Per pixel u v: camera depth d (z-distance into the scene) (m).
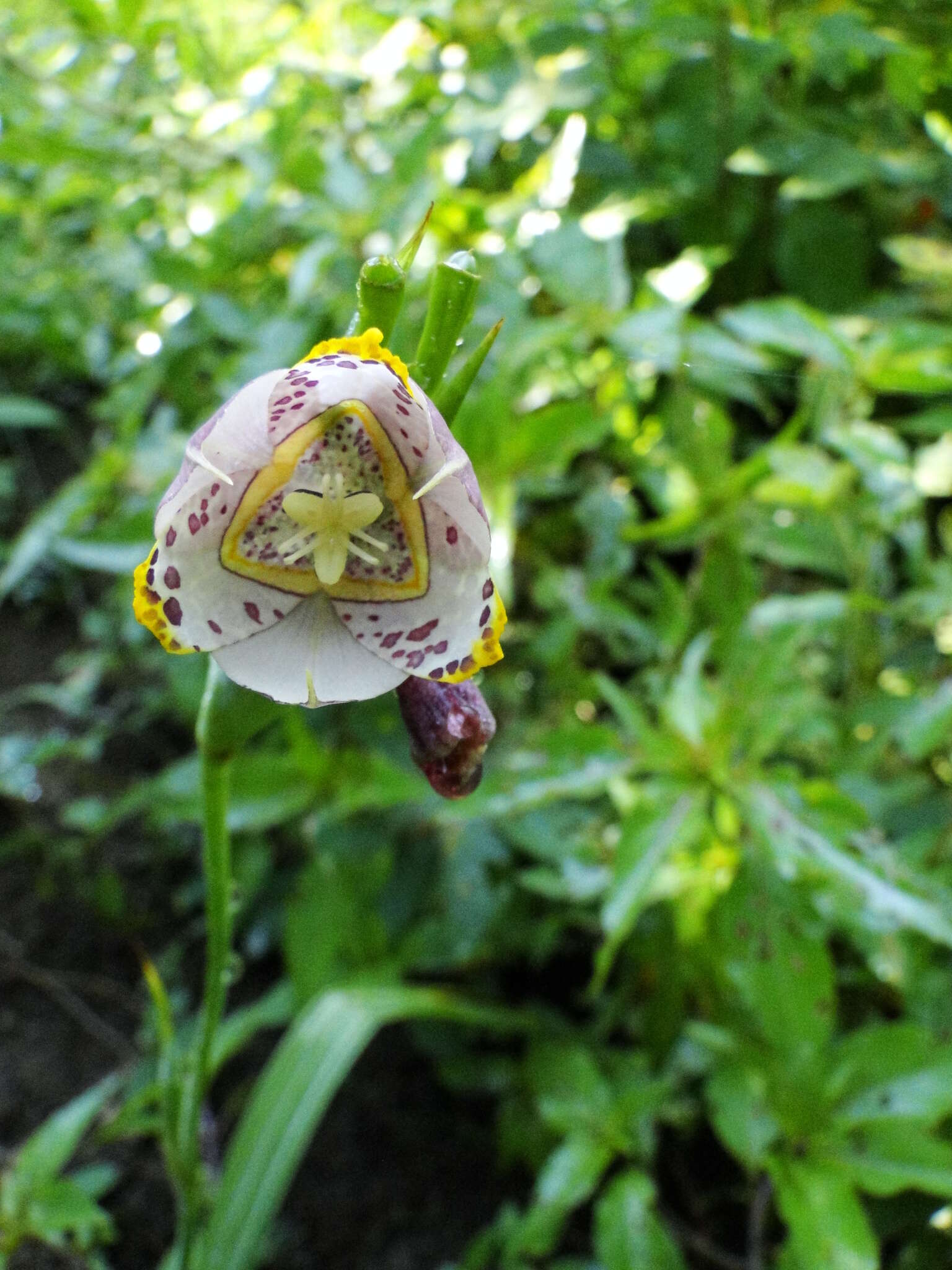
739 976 0.15
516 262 0.20
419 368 0.09
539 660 0.21
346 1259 0.19
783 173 0.23
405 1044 0.22
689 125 0.22
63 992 0.23
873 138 0.24
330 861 0.19
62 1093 0.21
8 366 0.36
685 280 0.19
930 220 0.24
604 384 0.20
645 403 0.23
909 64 0.22
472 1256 0.17
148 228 0.29
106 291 0.32
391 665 0.09
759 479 0.19
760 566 0.23
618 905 0.14
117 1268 0.19
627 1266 0.14
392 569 0.09
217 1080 0.22
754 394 0.20
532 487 0.21
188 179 0.25
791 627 0.15
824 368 0.18
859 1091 0.14
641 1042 0.19
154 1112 0.20
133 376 0.28
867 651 0.19
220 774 0.11
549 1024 0.19
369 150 0.23
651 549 0.24
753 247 0.24
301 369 0.08
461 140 0.22
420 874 0.19
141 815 0.26
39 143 0.23
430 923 0.19
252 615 0.09
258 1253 0.15
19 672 0.29
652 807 0.14
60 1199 0.17
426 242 0.21
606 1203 0.15
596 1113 0.16
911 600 0.18
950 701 0.17
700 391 0.21
